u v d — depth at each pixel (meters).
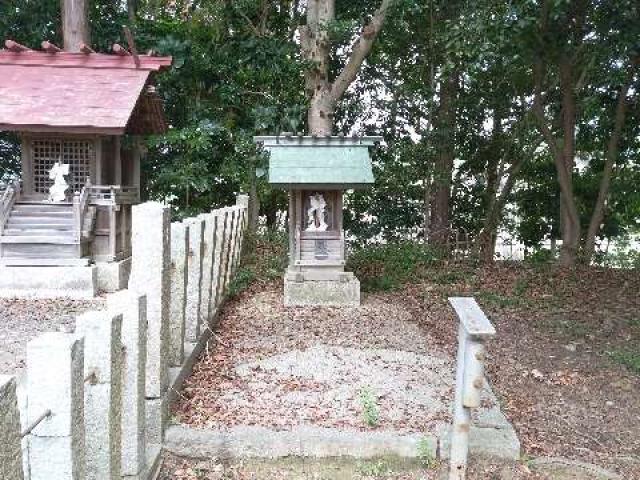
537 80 10.49
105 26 12.80
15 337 6.18
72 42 11.10
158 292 3.75
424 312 7.81
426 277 10.02
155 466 3.56
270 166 7.79
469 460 3.80
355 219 14.17
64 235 8.55
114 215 9.07
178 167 12.09
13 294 8.31
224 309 7.50
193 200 13.52
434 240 12.78
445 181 12.61
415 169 12.27
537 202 14.91
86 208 8.80
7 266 8.43
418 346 6.10
